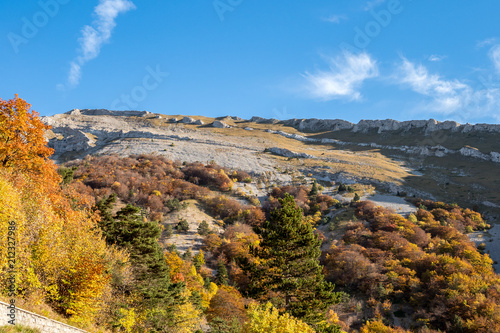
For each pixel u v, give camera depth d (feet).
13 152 93.71
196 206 416.05
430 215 378.94
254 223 375.45
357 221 358.84
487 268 251.60
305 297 90.99
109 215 126.62
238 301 160.56
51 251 66.49
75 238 77.10
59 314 63.05
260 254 97.40
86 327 66.23
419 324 203.72
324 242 330.95
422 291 228.84
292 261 94.79
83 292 66.54
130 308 83.76
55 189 99.19
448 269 238.68
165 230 335.88
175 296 101.50
